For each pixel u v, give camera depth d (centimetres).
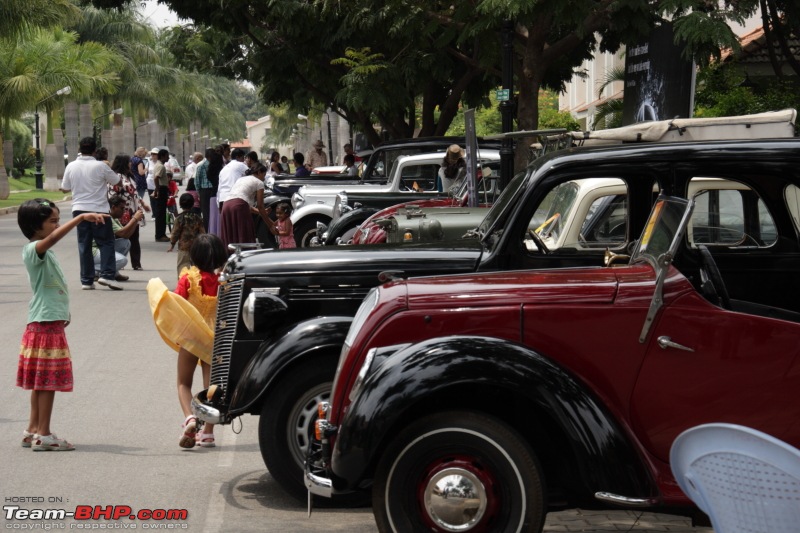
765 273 658
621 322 512
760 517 377
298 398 658
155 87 8031
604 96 3803
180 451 782
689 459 392
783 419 504
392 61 2238
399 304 529
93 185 1617
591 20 1742
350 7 2214
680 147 665
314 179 2212
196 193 2356
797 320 616
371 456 493
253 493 683
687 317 507
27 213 770
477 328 519
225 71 2898
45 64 5725
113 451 778
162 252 2203
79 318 1361
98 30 7431
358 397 503
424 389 491
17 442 800
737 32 2631
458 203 1376
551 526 617
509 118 1603
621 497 494
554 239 692
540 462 526
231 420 684
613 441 493
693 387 508
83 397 945
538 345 516
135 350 1158
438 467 503
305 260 698
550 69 2495
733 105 1953
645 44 1691
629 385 512
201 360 770
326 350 658
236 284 701
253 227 1711
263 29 2541
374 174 1911
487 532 504
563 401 490
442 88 2745
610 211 691
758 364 504
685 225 509
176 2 2412
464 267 690
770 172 650
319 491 537
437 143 1872
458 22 1825
